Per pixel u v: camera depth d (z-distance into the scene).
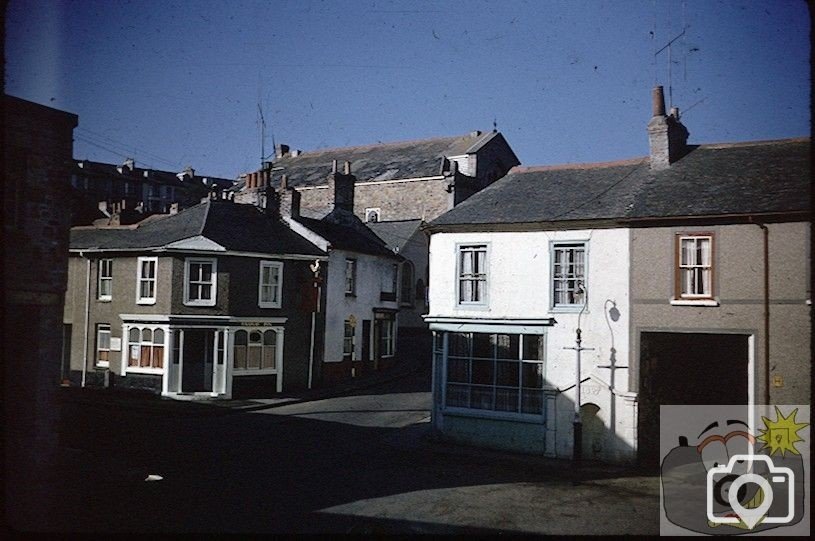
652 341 19.39
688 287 18.19
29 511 11.51
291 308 30.19
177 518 12.15
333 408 26.47
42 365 11.79
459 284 21.47
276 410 25.70
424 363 39.22
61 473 14.41
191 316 27.28
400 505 13.80
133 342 28.08
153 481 14.65
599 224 19.28
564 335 19.66
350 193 38.94
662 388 19.75
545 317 19.95
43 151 11.70
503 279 20.72
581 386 19.27
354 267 34.47
